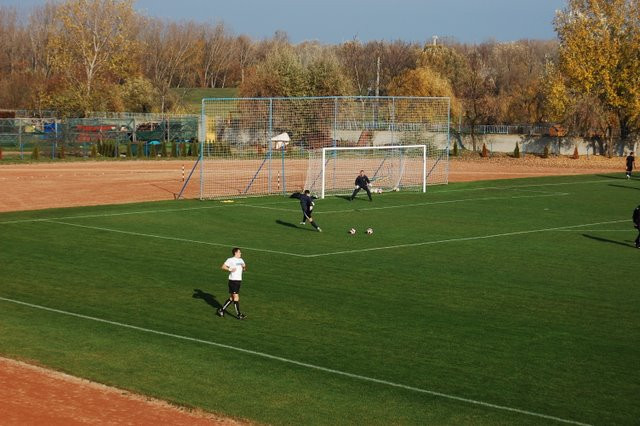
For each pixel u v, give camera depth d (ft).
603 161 290.35
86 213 138.00
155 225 125.39
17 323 69.46
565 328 69.05
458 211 148.66
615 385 54.60
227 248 105.91
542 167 272.72
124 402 50.75
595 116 296.10
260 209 146.82
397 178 199.41
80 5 338.34
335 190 179.63
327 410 49.52
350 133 220.84
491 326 69.41
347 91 317.01
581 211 151.74
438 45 438.40
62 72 374.63
